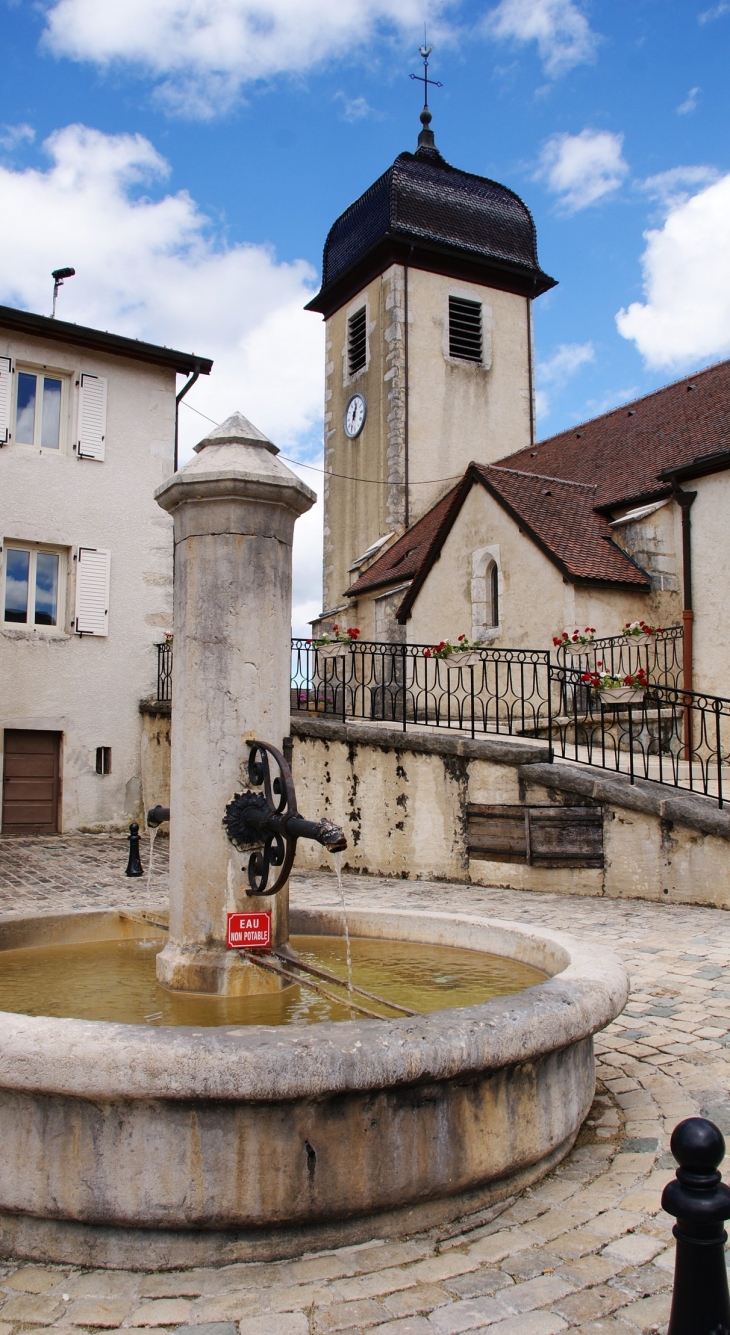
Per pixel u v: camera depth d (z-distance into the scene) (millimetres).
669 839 8641
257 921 3887
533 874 9531
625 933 7223
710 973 5949
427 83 29906
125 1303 2395
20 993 3848
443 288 27781
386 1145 2650
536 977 4117
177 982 3861
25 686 14789
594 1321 2332
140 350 15641
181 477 4008
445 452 27297
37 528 14992
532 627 15695
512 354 28594
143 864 11859
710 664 14828
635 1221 2811
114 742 15430
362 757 11047
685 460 16094
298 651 12117
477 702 16641
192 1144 2504
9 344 14891
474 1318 2334
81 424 15438
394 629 21844
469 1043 2645
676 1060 4324
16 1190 2576
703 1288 1745
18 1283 2492
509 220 28875
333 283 29422
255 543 4059
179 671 4070
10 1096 2590
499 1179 2922
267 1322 2309
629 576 15273
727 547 14758
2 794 14594
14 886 10250
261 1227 2557
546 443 23703
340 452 29734
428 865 10414
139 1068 2426
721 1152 1788
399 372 26875
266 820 3770
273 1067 2432
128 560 15742
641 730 12266
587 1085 3369
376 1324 2307
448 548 18141
